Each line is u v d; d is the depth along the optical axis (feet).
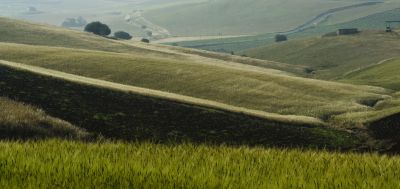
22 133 179.42
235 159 34.17
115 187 25.93
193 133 220.43
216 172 29.25
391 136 254.47
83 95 241.96
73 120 209.67
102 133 202.80
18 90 231.50
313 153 38.91
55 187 25.46
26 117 193.26
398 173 30.99
